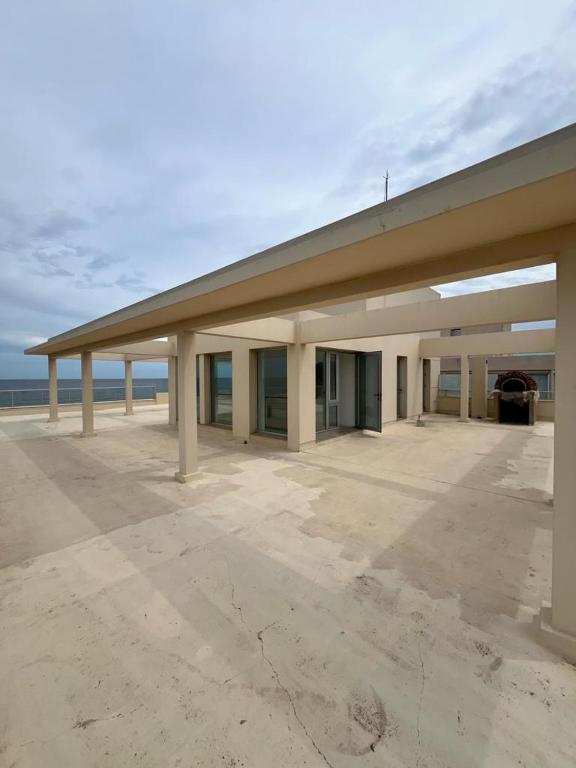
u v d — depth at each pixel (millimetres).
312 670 2092
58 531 3965
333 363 10188
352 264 2844
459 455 7613
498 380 12875
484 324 5617
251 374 9180
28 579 3039
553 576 2277
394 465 6766
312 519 4270
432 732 1729
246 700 1901
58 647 2275
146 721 1790
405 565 3250
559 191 1659
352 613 2594
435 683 2004
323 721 1786
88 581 3002
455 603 2713
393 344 11969
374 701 1893
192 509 4586
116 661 2160
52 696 1925
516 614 2590
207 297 4012
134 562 3303
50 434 10352
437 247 2477
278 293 3875
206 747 1665
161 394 20469
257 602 2721
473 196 1742
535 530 3992
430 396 15453
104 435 10188
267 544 3646
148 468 6586
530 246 2277
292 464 6824
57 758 1621
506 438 9578
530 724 1765
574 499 2193
